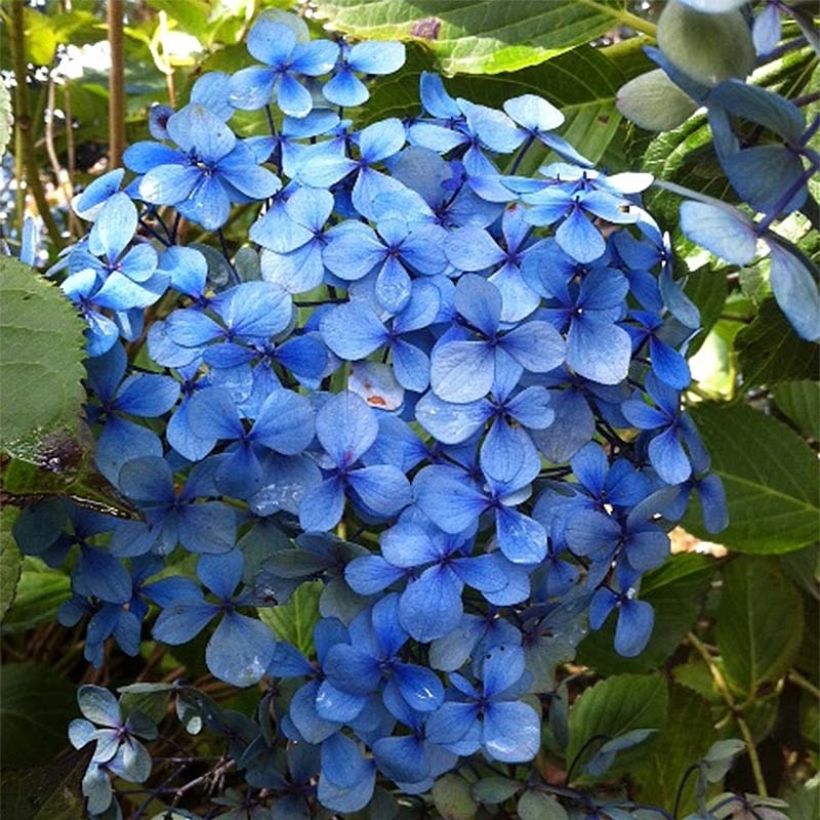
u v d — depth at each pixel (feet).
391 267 0.85
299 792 0.96
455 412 0.83
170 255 0.89
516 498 0.84
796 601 1.56
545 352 0.84
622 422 0.91
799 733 1.58
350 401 0.81
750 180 0.84
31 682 1.47
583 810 0.99
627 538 0.90
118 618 0.93
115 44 1.46
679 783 1.35
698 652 1.68
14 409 0.82
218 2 1.41
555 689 1.06
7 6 1.54
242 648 0.88
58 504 0.92
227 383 0.83
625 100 0.96
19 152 1.68
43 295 0.84
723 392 1.85
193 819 0.97
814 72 1.12
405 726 0.94
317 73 1.00
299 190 0.89
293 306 0.86
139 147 0.95
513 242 0.88
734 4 0.78
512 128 0.99
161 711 0.99
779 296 0.79
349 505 0.91
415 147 0.92
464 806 0.97
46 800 1.03
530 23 1.17
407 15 1.17
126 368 0.88
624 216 0.88
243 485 0.82
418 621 0.82
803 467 1.44
